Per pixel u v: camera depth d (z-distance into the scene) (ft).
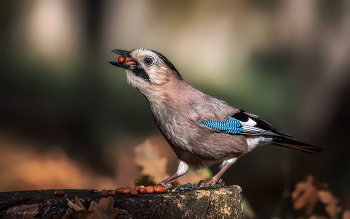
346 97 42.16
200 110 17.97
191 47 46.57
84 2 51.37
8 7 50.62
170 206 13.46
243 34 47.37
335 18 47.32
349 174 34.58
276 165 35.91
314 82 43.88
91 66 47.75
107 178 33.04
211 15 49.06
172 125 17.97
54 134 39.29
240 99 39.52
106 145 37.60
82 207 11.42
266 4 48.73
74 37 50.70
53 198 12.10
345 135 39.40
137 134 38.99
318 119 40.96
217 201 14.57
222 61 44.62
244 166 35.76
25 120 40.65
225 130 18.21
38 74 45.80
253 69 43.96
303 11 47.67
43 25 50.65
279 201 31.45
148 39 48.67
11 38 49.57
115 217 11.74
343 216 21.31
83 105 42.70
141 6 50.78
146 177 19.81
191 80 40.88
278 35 47.11
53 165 33.12
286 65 44.70
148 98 18.33
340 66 44.37
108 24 50.62
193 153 18.39
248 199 31.60
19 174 30.99
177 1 50.65
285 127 39.11
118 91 44.96
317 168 36.19
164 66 18.01
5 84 44.57
